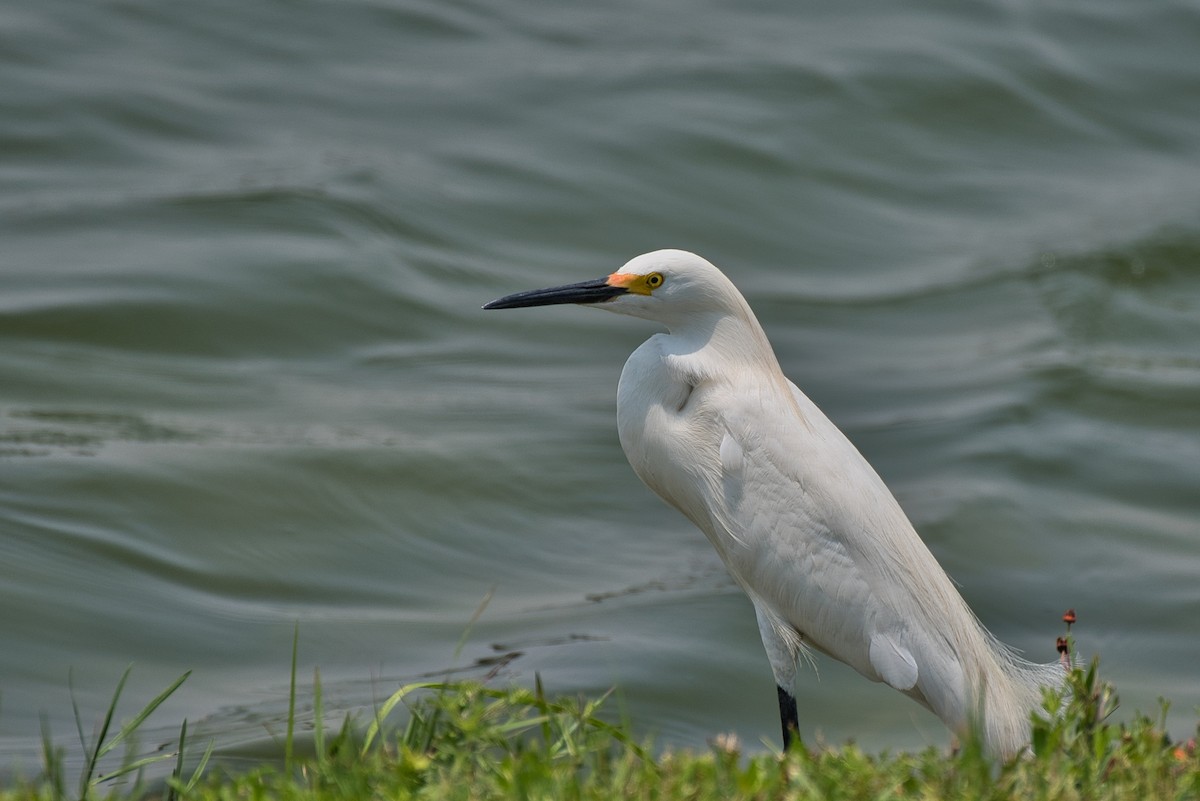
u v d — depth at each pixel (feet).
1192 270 69.41
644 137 72.08
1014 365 58.85
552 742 19.77
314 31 77.56
